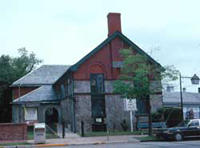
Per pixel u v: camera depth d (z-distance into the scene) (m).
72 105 27.72
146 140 20.06
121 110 28.28
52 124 28.78
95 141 19.80
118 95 28.50
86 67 28.16
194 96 44.06
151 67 22.67
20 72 48.38
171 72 22.30
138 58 22.52
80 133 25.75
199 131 20.09
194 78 23.33
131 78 22.53
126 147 15.44
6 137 21.05
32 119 33.50
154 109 29.14
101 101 28.11
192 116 37.47
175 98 40.97
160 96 29.64
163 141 19.89
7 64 46.12
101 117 27.66
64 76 31.69
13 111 36.91
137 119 28.39
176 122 28.14
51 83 38.62
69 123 29.00
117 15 30.83
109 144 18.39
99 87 28.27
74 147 16.61
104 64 28.69
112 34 29.00
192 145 15.82
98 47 28.56
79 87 27.58
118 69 28.88
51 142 19.55
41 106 34.09
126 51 23.59
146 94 22.11
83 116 27.12
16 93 37.94
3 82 44.31
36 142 19.00
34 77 39.41
